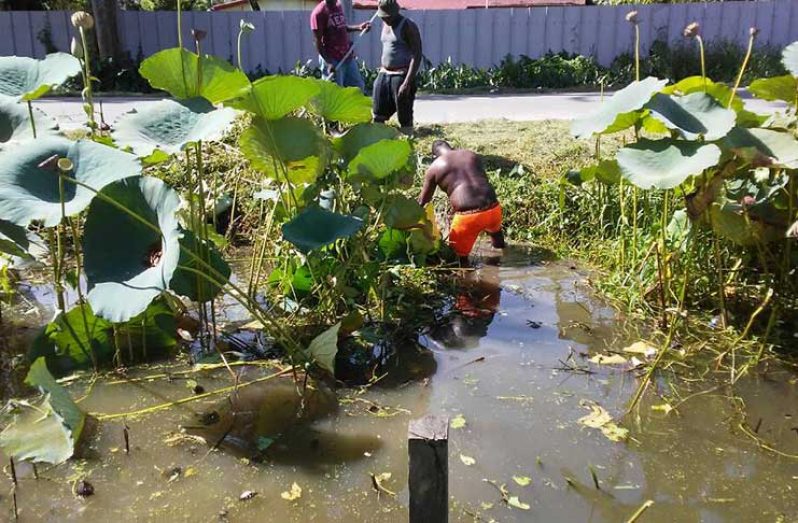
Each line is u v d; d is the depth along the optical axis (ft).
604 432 9.76
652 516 8.13
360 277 13.34
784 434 9.78
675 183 10.55
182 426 10.00
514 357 12.01
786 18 51.11
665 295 12.90
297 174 13.08
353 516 8.18
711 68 47.85
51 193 10.24
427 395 10.82
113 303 9.94
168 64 11.50
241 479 8.85
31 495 8.57
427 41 51.24
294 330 12.67
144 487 8.70
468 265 16.26
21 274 16.03
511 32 51.26
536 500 8.39
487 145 22.72
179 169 19.56
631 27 51.44
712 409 10.39
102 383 11.19
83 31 12.03
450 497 8.41
